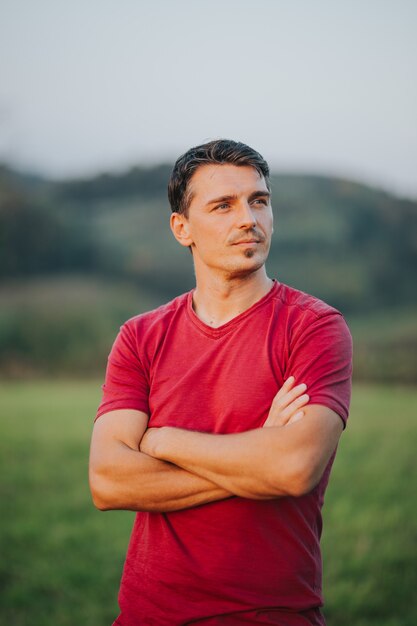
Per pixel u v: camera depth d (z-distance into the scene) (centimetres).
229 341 231
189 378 231
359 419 1350
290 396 219
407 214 4681
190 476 220
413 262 4256
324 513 790
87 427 1317
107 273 4175
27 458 1085
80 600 591
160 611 221
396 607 560
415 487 891
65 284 3925
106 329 3142
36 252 4241
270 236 236
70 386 2145
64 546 709
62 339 2995
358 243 4406
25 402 1655
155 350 242
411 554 660
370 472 962
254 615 213
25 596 600
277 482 209
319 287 3888
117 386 244
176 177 240
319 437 211
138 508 226
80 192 5394
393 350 2584
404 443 1132
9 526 772
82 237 4475
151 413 239
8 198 4438
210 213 229
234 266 227
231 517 218
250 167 231
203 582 216
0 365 2673
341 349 227
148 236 4591
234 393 225
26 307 3350
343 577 616
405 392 1853
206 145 236
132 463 227
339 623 536
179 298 255
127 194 5409
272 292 239
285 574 217
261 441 212
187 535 221
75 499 876
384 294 3866
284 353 227
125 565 238
